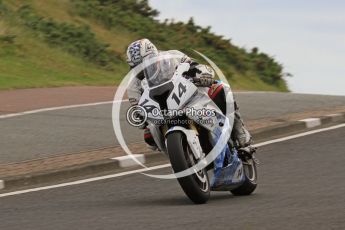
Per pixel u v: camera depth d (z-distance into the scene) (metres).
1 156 47.34
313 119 60.34
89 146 50.47
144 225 27.81
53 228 28.06
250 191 35.66
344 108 68.69
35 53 102.25
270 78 140.12
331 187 35.81
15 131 56.75
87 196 36.25
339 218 27.66
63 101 73.12
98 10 134.75
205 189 32.47
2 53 98.06
